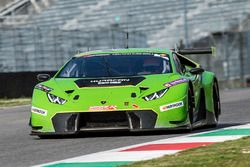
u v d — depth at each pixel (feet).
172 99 94.68
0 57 359.46
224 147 74.13
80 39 399.03
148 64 103.76
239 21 515.91
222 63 457.27
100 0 612.29
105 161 68.49
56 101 96.32
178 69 104.37
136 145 82.58
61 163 68.49
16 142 98.27
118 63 104.27
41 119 96.12
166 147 78.89
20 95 266.98
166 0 583.17
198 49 125.49
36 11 618.85
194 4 570.87
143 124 93.40
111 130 93.66
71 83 99.55
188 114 96.99
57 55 366.63
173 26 549.13
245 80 464.24
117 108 93.45
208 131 102.53
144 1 586.86
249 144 75.77
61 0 623.36
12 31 364.58
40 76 106.93
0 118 168.55
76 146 86.84
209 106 112.78
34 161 73.51
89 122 94.53
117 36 434.30
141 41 444.96
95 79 99.91
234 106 178.29
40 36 361.92
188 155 68.39
